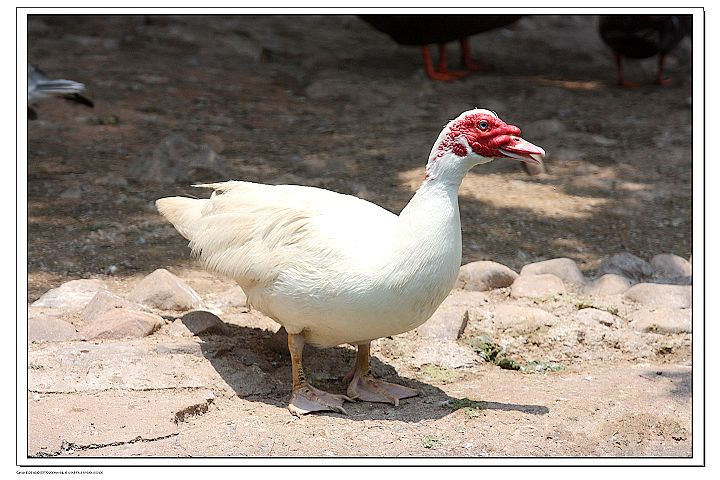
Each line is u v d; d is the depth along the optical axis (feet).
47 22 54.75
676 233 30.91
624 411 18.54
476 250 28.89
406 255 16.92
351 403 18.90
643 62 54.95
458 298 24.20
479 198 33.68
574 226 31.32
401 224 17.16
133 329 21.02
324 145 39.01
